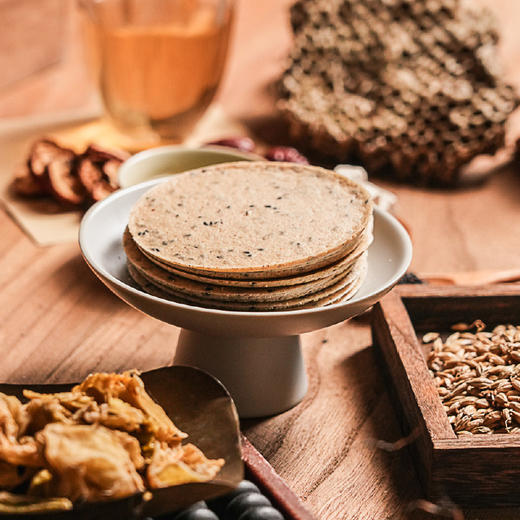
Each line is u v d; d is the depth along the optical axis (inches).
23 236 23.3
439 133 25.5
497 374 19.3
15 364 20.0
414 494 18.2
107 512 16.0
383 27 27.3
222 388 17.6
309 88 26.7
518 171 26.7
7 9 28.7
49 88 29.5
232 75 30.4
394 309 20.0
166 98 25.1
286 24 33.6
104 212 19.2
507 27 33.8
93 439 16.4
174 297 17.9
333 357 20.6
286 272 17.5
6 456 16.4
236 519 16.7
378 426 19.3
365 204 18.6
